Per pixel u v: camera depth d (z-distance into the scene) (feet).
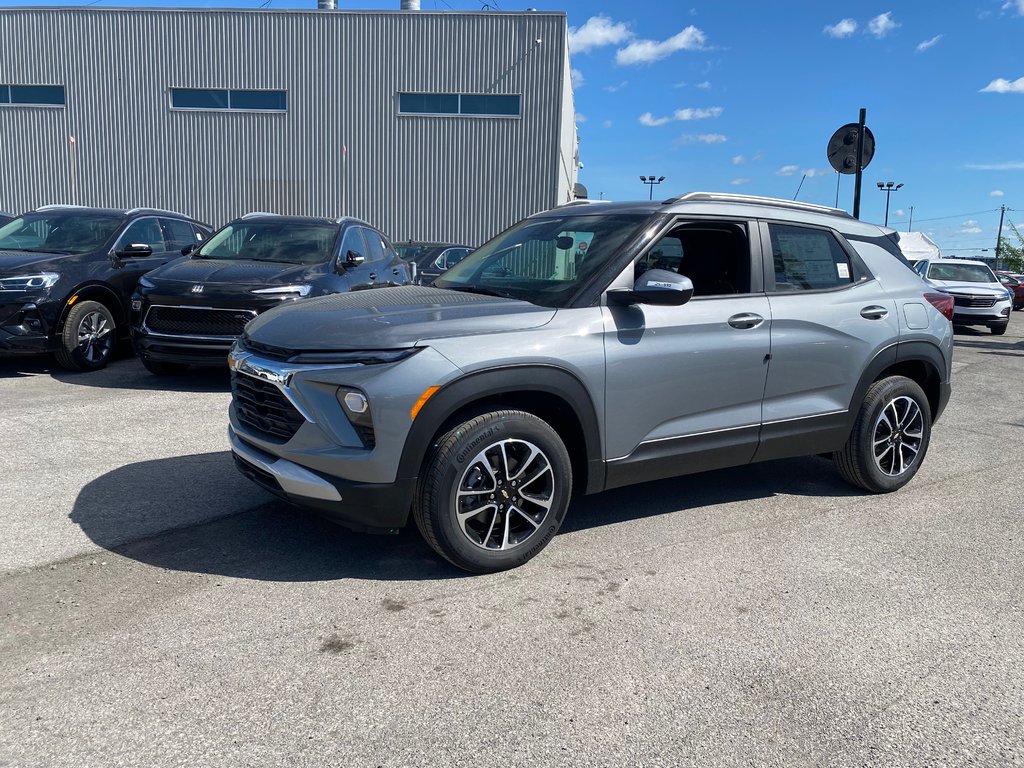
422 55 88.02
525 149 88.74
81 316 26.45
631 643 10.08
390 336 10.97
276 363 11.44
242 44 88.84
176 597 10.92
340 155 90.22
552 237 14.49
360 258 27.20
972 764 7.89
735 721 8.48
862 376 15.46
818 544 13.69
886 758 7.95
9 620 10.14
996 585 12.21
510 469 11.81
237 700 8.55
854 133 32.35
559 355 11.76
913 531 14.47
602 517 14.69
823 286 15.23
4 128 92.27
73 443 18.22
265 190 91.30
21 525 13.28
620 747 7.98
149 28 89.25
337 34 88.17
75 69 90.53
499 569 11.95
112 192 92.53
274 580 11.55
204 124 90.58
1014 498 16.61
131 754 7.61
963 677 9.52
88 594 10.93
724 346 13.50
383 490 10.89
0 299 24.57
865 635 10.50
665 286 11.97
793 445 14.88
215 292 23.80
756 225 14.48
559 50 87.10
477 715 8.43
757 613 11.03
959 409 26.73
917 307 16.33
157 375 26.86
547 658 9.64
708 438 13.66
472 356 11.14
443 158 89.40
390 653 9.64
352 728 8.14
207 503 14.57
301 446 11.15
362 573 11.87
